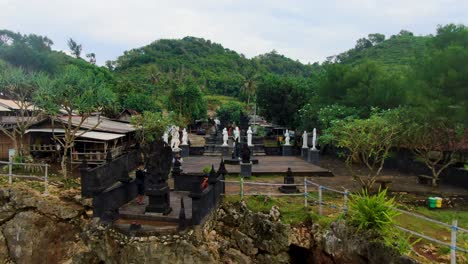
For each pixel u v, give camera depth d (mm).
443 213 12242
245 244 12430
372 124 14039
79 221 14719
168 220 11422
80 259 11828
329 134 18000
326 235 10945
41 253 14836
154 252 10695
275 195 13758
